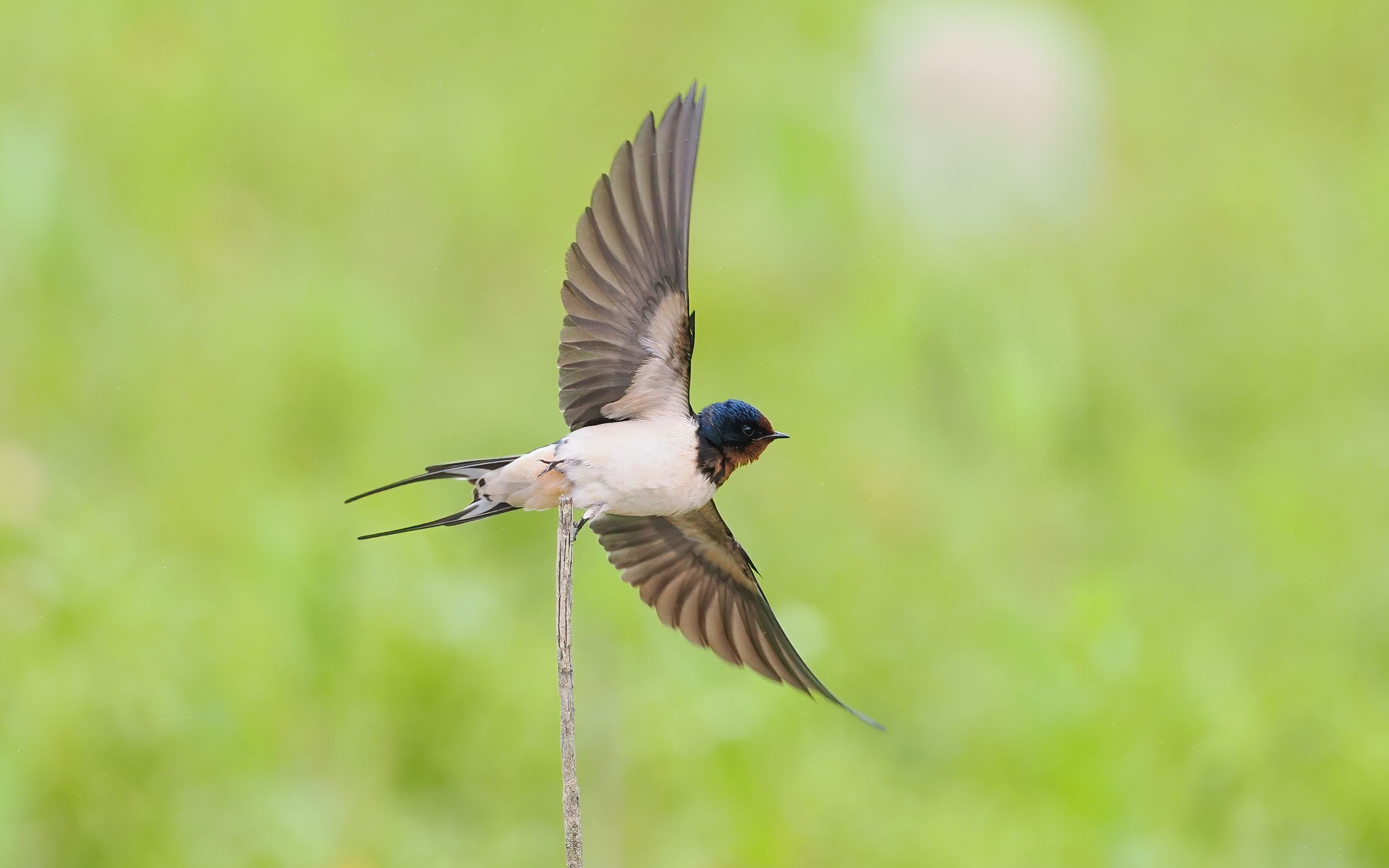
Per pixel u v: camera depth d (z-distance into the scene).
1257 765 10.51
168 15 18.42
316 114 18.47
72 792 9.44
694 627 8.15
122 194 16.70
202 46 18.33
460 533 13.48
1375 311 17.83
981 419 15.37
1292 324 17.70
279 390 14.62
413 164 18.48
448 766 10.28
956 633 12.45
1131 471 15.15
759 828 9.76
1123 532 14.34
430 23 20.02
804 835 9.89
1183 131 20.61
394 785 10.22
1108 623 10.82
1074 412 15.73
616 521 7.95
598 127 19.48
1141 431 16.00
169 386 14.59
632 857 9.74
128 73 17.61
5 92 16.88
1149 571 13.64
